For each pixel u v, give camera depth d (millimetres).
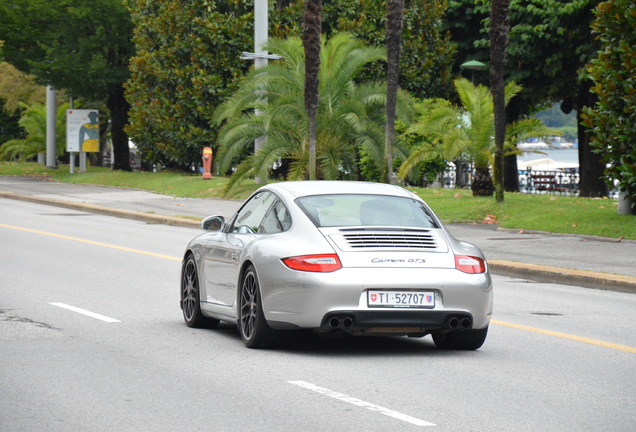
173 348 11367
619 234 24172
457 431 7715
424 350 11555
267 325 11000
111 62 58062
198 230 30234
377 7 50344
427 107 42188
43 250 23516
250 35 48375
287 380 9594
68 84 56875
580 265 19969
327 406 8516
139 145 52688
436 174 45500
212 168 52031
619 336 12758
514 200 32000
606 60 25812
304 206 11320
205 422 7918
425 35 50531
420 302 10594
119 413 8211
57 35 57406
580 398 8969
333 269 10492
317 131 36719
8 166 65688
